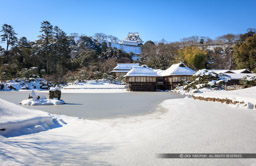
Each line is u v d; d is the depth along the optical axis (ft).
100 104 42.06
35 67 158.30
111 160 9.59
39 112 20.13
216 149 11.10
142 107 36.35
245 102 30.32
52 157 9.90
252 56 137.49
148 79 119.75
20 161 9.11
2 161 8.86
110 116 26.22
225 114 24.79
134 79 118.42
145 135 14.90
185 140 13.10
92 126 18.71
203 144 12.09
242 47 149.38
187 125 18.38
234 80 114.21
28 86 127.54
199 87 79.97
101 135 15.08
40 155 10.16
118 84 149.07
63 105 40.34
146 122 21.20
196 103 40.09
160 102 45.62
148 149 11.34
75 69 183.52
